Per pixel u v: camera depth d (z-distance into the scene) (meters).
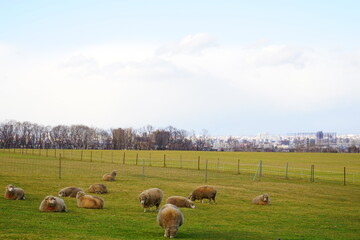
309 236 19.95
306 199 37.00
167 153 146.00
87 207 25.11
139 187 39.59
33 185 37.16
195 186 42.75
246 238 18.39
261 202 31.75
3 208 22.94
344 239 19.55
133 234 17.66
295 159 118.00
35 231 16.75
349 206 33.69
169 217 17.47
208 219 23.77
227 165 86.06
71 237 15.88
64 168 62.12
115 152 148.00
